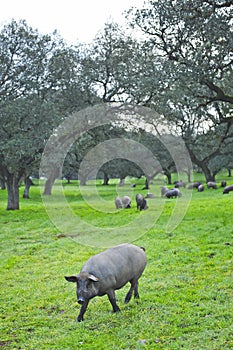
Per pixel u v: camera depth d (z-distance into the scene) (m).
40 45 27.66
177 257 12.57
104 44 26.88
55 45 28.33
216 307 8.24
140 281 10.39
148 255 13.01
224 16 16.30
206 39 17.05
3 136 25.48
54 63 27.97
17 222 22.42
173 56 19.42
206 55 17.34
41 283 11.12
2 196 42.66
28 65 26.92
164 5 18.09
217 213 19.95
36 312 9.06
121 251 8.55
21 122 25.66
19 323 8.49
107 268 8.04
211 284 9.74
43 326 8.26
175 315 8.00
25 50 26.91
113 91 26.83
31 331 8.05
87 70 27.12
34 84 26.50
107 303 9.09
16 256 14.46
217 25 16.11
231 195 29.38
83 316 8.38
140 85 18.81
